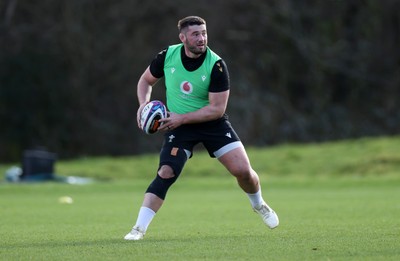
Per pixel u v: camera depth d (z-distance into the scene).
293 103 172.75
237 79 166.62
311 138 167.12
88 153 162.12
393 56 174.75
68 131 160.75
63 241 36.34
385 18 174.75
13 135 156.62
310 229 40.91
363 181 88.50
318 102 171.38
